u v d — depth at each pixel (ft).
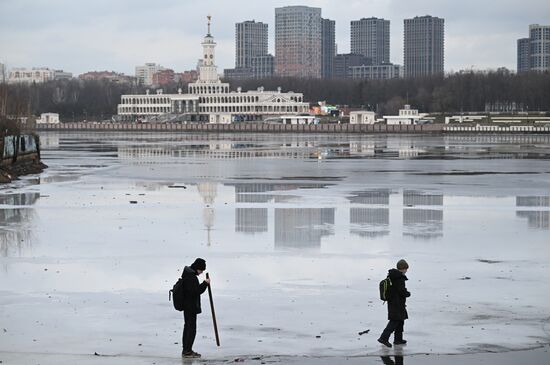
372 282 280.10
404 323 227.81
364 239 372.58
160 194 575.38
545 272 296.92
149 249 344.49
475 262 316.40
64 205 502.38
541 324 227.81
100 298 256.93
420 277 288.10
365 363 196.85
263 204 512.22
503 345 209.77
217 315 237.04
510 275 291.58
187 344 201.57
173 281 281.74
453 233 391.04
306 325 227.40
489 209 486.79
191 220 435.12
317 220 436.76
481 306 247.09
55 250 341.00
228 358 199.82
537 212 472.44
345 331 221.87
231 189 615.16
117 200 533.14
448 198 548.72
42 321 230.68
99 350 205.57
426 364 195.83
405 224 421.59
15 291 265.75
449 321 230.89
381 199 541.75
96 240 366.63
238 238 374.43
